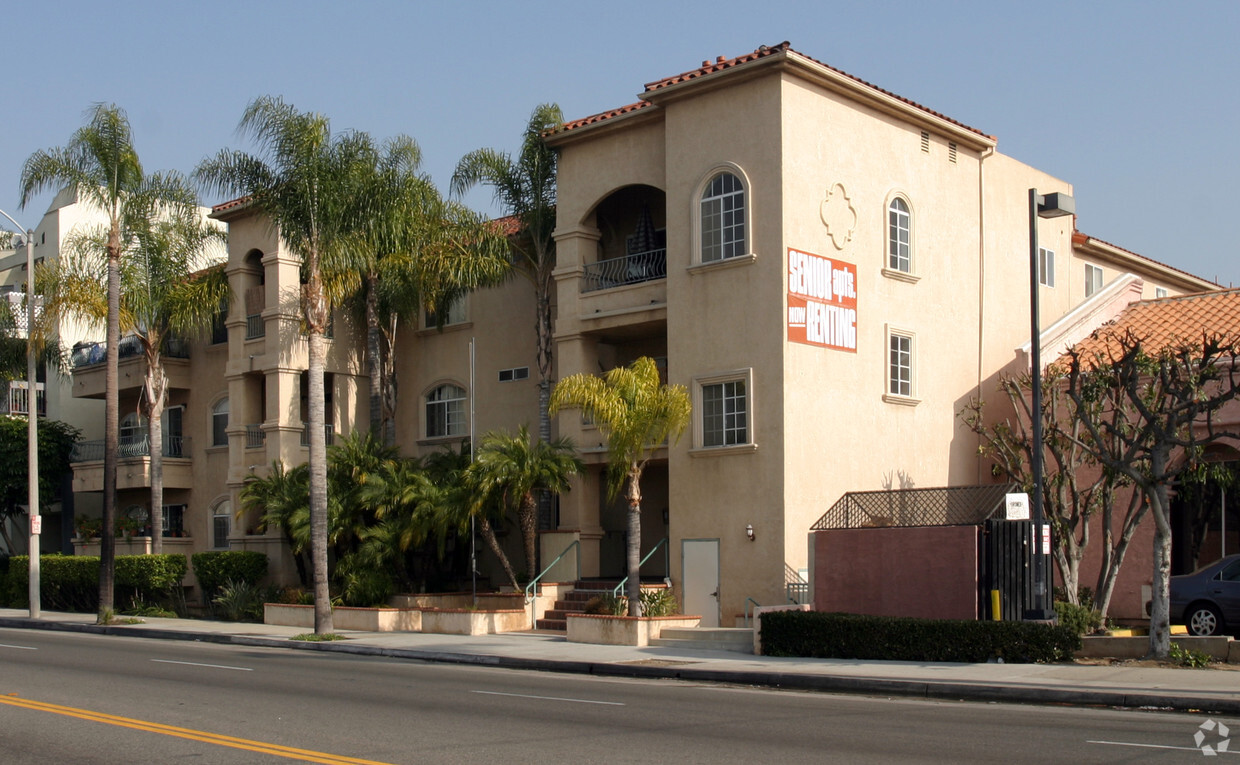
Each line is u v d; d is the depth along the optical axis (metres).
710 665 19.55
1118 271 37.75
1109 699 15.15
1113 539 26.17
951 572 21.30
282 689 16.28
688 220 26.69
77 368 42.28
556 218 30.28
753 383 25.31
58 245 49.31
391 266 31.28
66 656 21.25
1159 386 23.83
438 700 15.17
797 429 25.03
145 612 34.00
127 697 15.16
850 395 26.44
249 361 35.06
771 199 25.28
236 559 33.22
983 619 20.59
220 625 30.42
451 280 30.58
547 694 16.14
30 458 33.72
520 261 32.50
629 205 30.41
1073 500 24.11
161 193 33.94
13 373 40.94
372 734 12.17
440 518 28.77
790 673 18.02
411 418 35.47
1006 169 32.06
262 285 36.22
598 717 13.61
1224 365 25.84
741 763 10.52
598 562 29.08
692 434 26.31
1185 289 42.28
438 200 31.92
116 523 37.94
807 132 25.86
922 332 28.62
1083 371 25.20
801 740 11.87
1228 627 22.44
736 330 25.72
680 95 26.83
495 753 11.04
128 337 39.97
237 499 35.16
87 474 40.00
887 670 18.16
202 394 38.53
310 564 33.81
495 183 30.55
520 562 31.81
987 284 30.91
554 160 30.33
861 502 23.50
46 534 45.88
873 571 22.28
